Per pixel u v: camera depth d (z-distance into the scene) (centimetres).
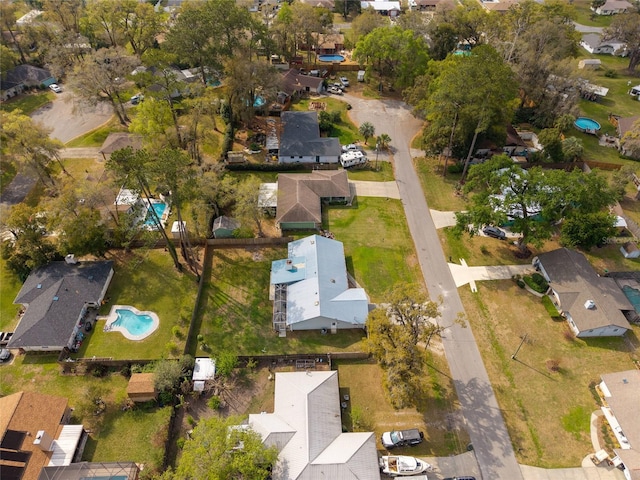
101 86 9312
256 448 4094
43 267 6394
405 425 5009
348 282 6588
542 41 10156
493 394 5316
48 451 4525
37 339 5509
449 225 7662
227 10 9031
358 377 5453
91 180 7875
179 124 8956
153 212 6197
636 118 10194
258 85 9369
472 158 9069
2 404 4750
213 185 6919
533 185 6481
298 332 5947
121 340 5778
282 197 7738
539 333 5994
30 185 8325
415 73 10650
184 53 9306
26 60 12338
